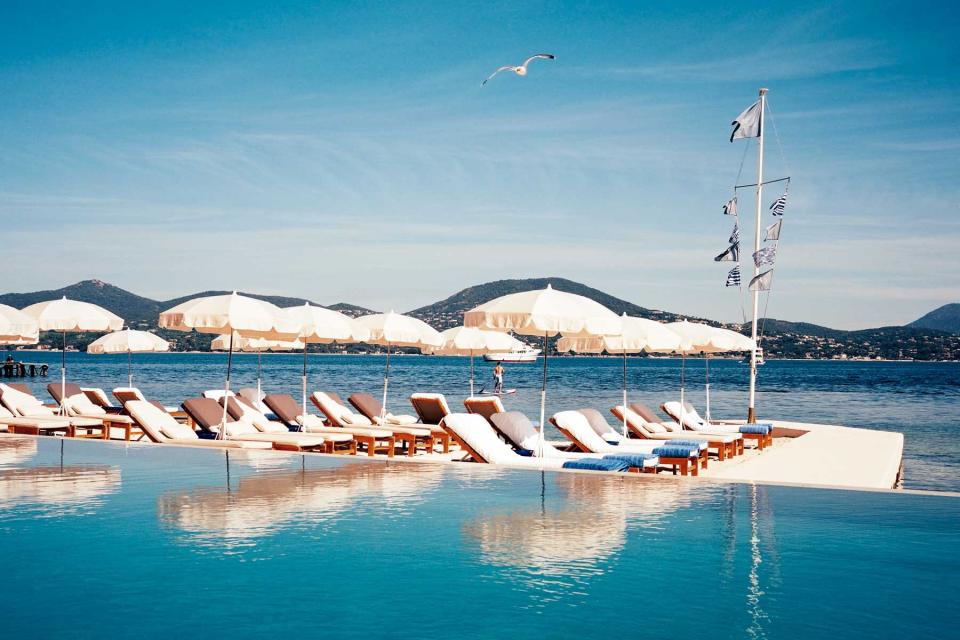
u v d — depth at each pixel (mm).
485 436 11367
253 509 7781
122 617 4887
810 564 6008
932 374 98188
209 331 14078
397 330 16781
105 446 12508
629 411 16547
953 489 13953
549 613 4992
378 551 6312
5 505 7922
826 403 39281
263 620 4848
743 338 19656
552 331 11609
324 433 13875
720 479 9609
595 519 7438
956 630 4730
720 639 4586
